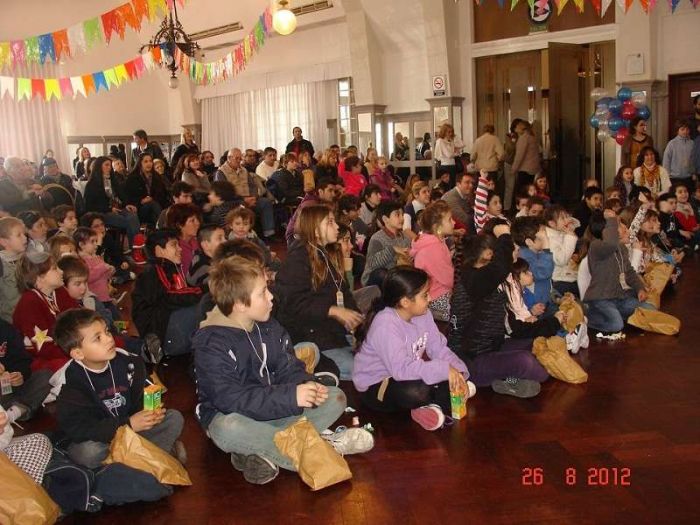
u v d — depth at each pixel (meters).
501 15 9.86
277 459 2.39
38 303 3.42
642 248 4.76
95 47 13.65
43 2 12.88
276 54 12.69
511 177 9.62
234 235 4.75
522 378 3.09
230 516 2.18
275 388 2.38
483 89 10.28
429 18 9.94
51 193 7.00
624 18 8.50
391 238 4.79
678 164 7.73
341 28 11.52
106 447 2.33
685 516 2.05
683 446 2.51
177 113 15.15
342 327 3.31
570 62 9.27
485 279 3.11
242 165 9.55
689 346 3.74
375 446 2.64
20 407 3.09
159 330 3.80
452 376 2.77
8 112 13.08
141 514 2.22
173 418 2.54
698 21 8.16
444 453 2.54
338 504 2.21
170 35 7.73
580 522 2.04
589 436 2.63
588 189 6.21
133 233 7.50
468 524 2.05
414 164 10.88
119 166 9.50
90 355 2.32
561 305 3.75
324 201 5.60
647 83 8.46
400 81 10.99
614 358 3.59
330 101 12.10
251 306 2.35
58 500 2.20
